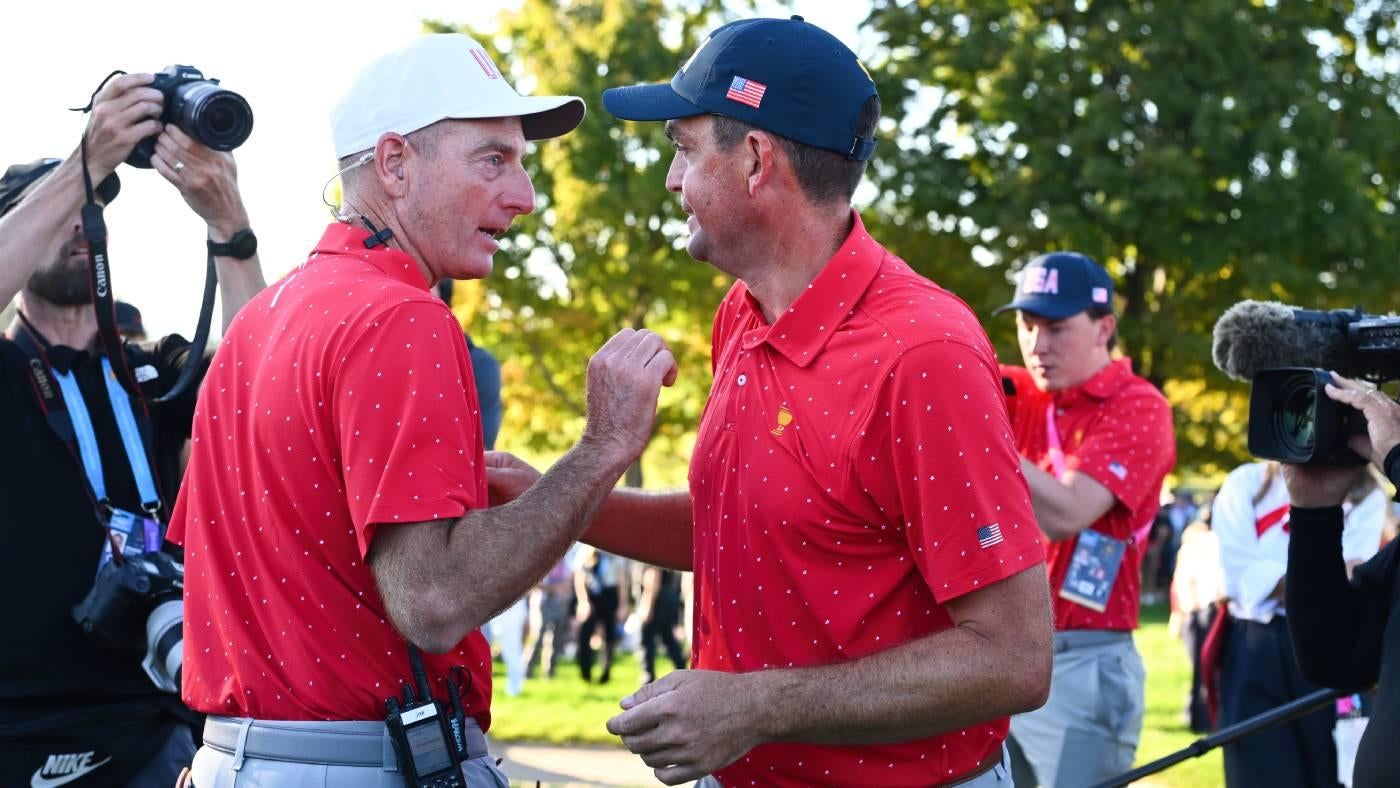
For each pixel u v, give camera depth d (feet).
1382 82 65.26
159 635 10.19
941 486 7.23
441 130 8.13
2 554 10.38
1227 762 15.75
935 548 7.26
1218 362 9.59
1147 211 58.70
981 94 62.85
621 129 66.03
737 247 8.07
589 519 7.52
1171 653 48.34
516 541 7.20
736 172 7.92
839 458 7.52
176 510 8.77
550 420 75.77
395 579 7.15
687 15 68.90
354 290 7.58
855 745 7.59
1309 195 60.23
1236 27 60.90
